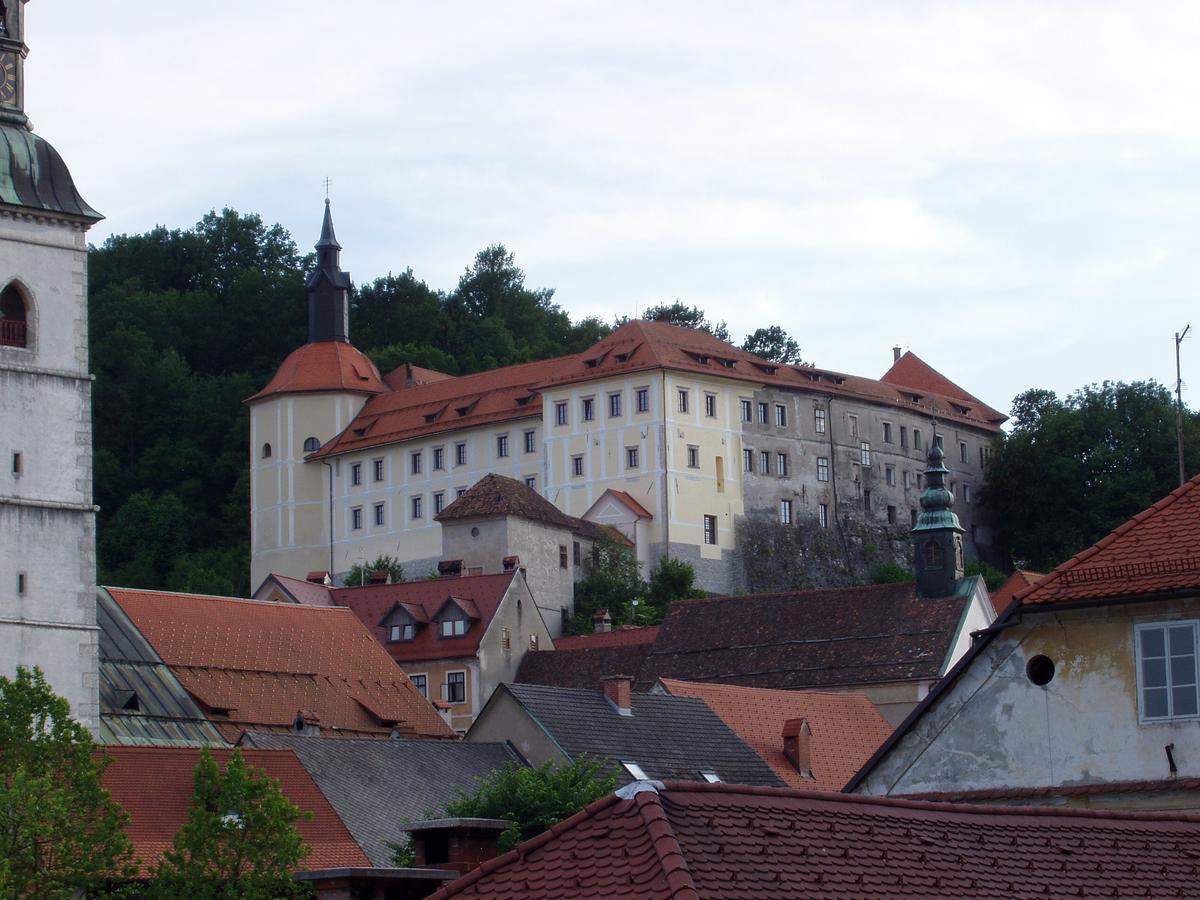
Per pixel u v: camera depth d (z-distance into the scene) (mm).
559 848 28344
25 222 89375
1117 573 40125
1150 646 39812
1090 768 40000
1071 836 31125
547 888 27625
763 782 96812
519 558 174125
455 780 89062
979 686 41219
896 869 28859
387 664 117188
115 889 61531
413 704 115062
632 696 98375
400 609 150750
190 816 60031
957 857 29734
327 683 112250
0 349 87688
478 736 94250
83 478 88812
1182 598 39312
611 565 184000
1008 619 40781
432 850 48094
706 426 199625
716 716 100875
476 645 146625
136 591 110250
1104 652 40156
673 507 194750
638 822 28250
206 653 108625
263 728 105000
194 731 100812
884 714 125875
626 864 27547
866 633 129875
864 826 29766
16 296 89062
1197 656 39406
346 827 81812
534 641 152375
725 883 27219
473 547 176625
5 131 90750
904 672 126062
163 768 80438
